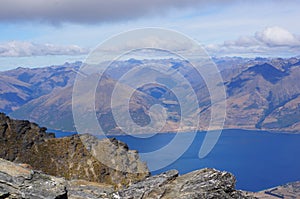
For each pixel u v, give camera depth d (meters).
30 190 24.11
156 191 24.91
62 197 24.25
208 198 23.89
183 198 23.52
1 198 22.97
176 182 25.69
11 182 24.81
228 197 24.25
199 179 25.72
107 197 25.14
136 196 24.78
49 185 25.12
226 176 25.94
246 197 24.92
